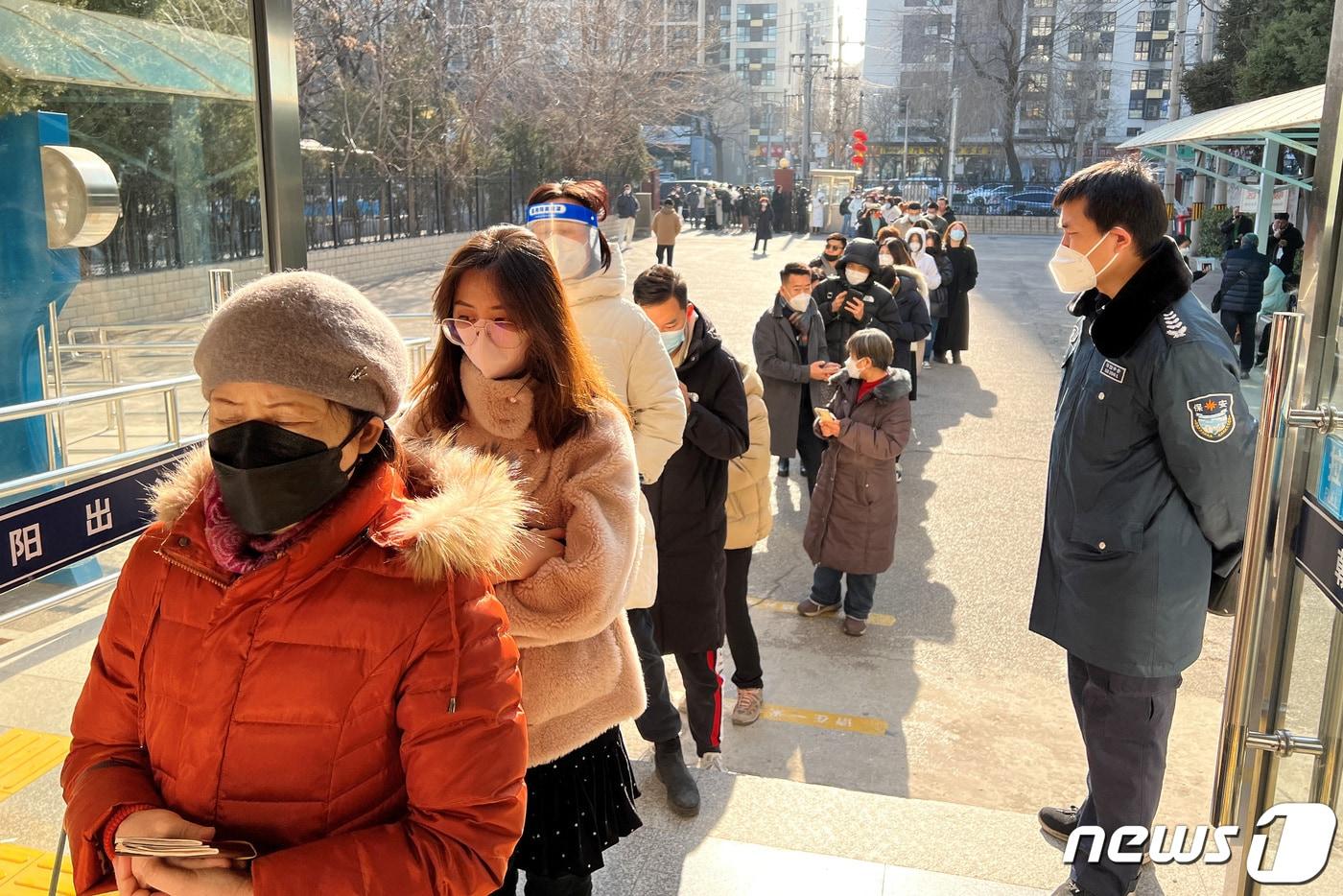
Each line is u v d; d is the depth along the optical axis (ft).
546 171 88.74
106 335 14.69
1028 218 137.08
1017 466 27.66
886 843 10.12
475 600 4.32
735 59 335.88
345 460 4.10
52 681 11.76
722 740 14.11
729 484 13.76
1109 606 8.59
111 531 9.36
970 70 195.62
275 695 4.09
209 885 3.89
